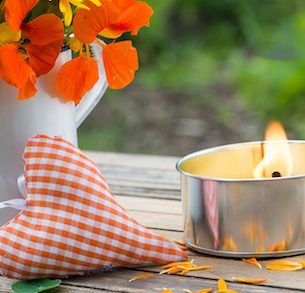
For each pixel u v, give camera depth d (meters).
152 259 0.90
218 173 0.95
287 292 0.85
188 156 0.93
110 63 0.93
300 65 2.48
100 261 0.89
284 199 0.89
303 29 2.62
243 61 2.79
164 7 2.91
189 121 2.47
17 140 0.94
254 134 2.34
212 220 0.90
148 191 1.08
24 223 0.89
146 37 2.88
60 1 0.90
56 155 0.91
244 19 2.97
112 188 1.10
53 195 0.90
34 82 0.91
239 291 0.86
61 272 0.89
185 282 0.88
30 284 0.89
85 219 0.89
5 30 0.90
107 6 0.90
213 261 0.90
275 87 2.52
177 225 0.98
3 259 0.88
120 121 2.48
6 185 0.95
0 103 0.94
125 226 0.89
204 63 2.86
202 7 3.04
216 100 2.59
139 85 2.73
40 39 0.91
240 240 0.90
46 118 0.94
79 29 0.91
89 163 0.92
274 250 0.90
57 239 0.88
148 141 2.35
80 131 2.42
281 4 3.01
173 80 2.75
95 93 0.99
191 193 0.91
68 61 0.93
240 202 0.89
